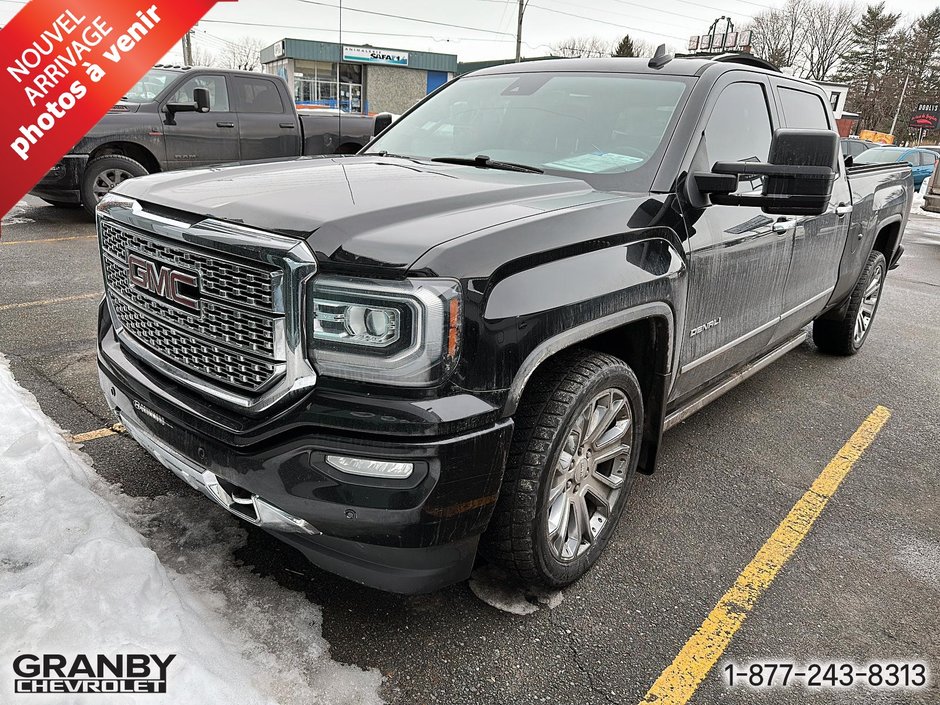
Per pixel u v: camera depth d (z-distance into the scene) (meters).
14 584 2.21
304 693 2.00
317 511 1.89
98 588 2.18
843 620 2.54
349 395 1.85
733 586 2.68
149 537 2.64
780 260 3.59
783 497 3.38
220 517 2.80
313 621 2.29
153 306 2.29
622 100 3.15
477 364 1.91
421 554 1.96
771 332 3.83
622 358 2.76
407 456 1.84
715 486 3.44
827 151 2.46
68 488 2.76
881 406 4.65
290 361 1.88
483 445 1.93
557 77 3.46
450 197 2.26
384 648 2.21
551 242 2.14
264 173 2.60
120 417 2.55
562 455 2.36
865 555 2.95
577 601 2.52
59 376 4.10
